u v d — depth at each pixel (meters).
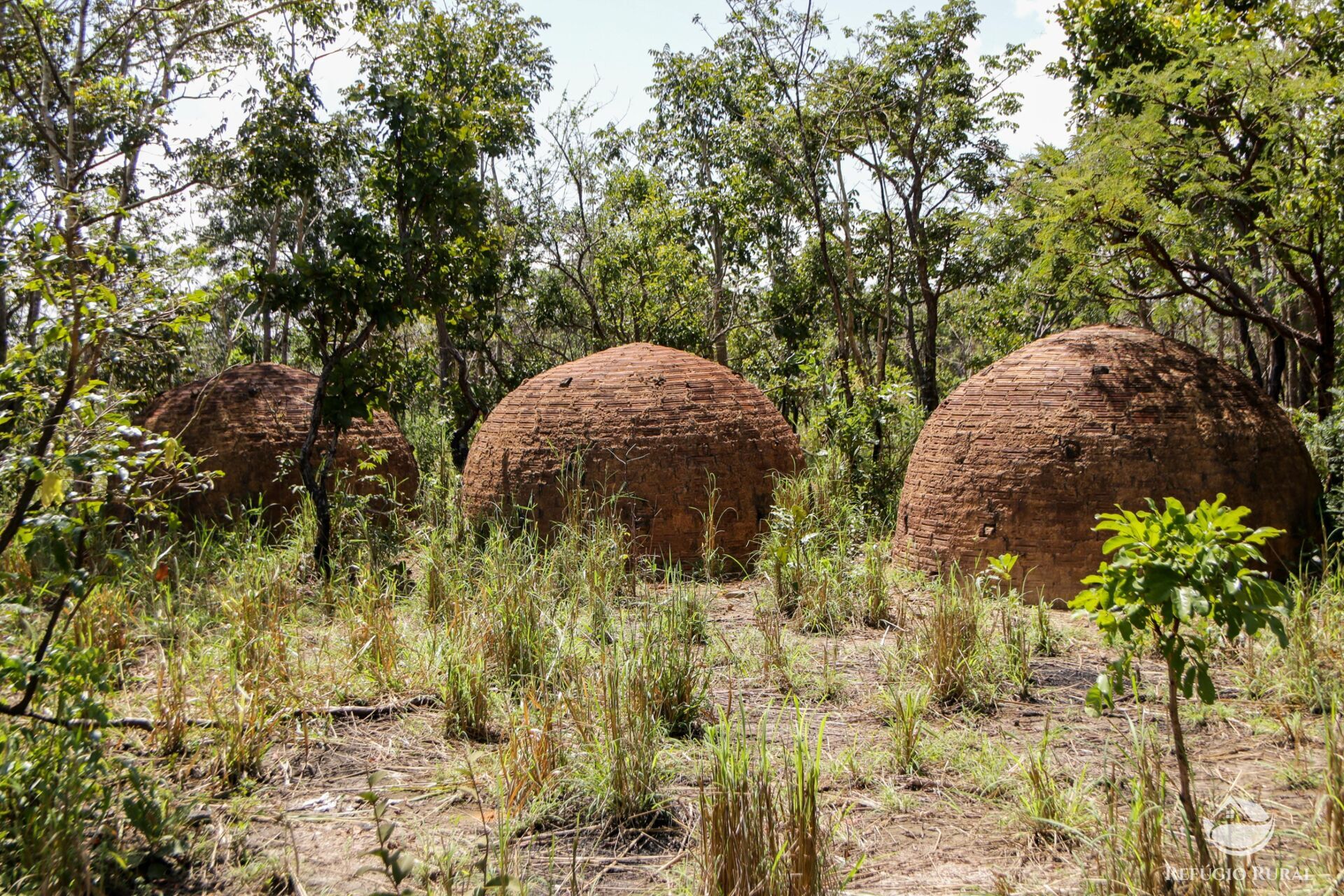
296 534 8.48
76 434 3.69
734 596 7.44
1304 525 6.95
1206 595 3.14
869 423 10.79
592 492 8.05
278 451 8.92
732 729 4.43
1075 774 4.15
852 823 3.81
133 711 4.77
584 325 19.69
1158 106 9.20
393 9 14.29
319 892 3.33
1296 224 8.73
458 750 4.59
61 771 3.50
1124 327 7.64
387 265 8.17
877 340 25.17
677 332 18.59
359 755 4.54
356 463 9.38
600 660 5.03
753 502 8.33
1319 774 4.04
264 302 7.92
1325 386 9.24
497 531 7.20
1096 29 11.86
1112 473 6.68
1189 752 4.38
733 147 16.38
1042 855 3.53
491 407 14.41
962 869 3.46
